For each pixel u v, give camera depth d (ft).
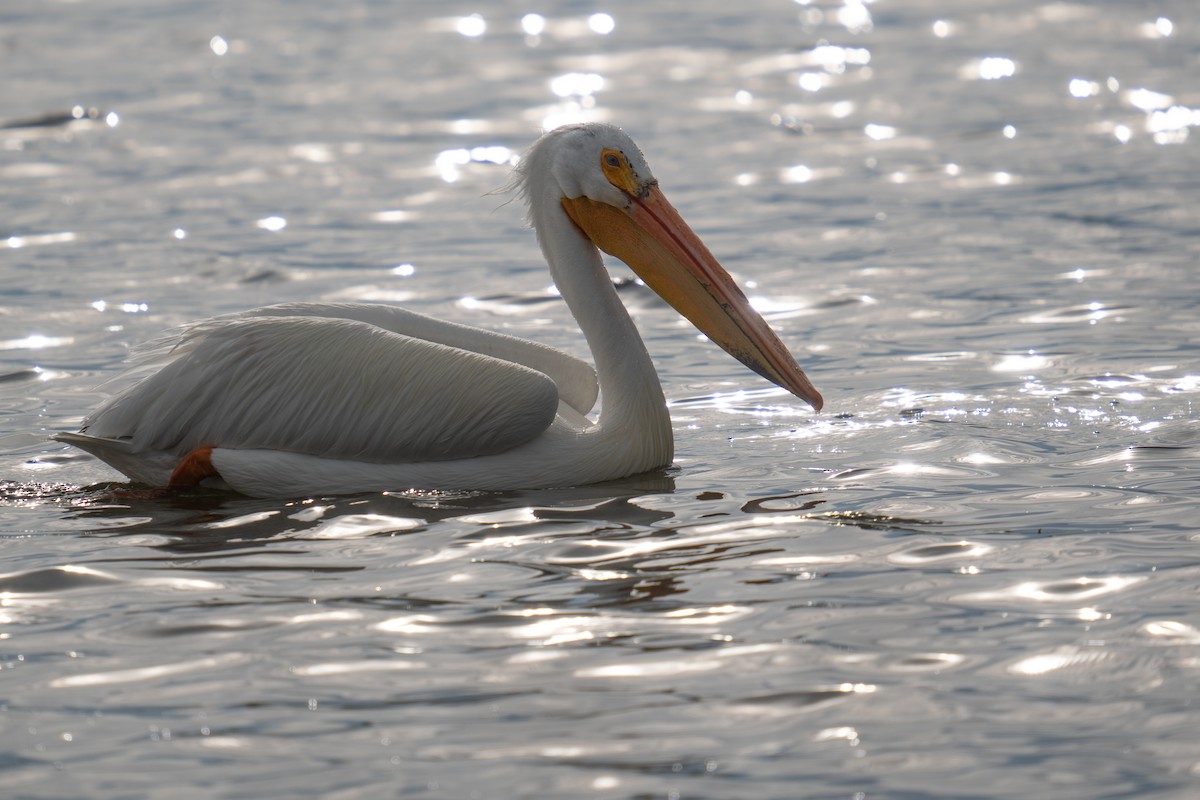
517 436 36.45
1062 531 31.63
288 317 37.55
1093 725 22.53
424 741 22.45
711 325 38.55
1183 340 50.55
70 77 137.28
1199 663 24.49
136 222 80.53
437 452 36.52
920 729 22.53
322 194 88.84
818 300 60.80
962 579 28.81
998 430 40.81
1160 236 69.82
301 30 169.58
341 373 36.37
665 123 113.50
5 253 72.79
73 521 34.76
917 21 172.04
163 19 177.17
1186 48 142.10
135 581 29.96
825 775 21.20
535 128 111.55
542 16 182.50
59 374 50.44
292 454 36.55
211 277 67.05
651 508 34.55
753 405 45.39
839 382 47.83
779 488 36.01
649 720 22.98
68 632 27.22
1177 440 38.91
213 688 24.57
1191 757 21.44
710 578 29.32
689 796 20.65
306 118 116.78
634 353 38.37
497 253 72.02
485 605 28.07
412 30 170.30
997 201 81.71
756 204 83.61
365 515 34.42
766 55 150.30
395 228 79.05
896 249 70.64
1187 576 28.45
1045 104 116.57
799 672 24.62
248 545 32.37
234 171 95.91
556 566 30.35
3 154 102.99
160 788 21.20
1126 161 91.91
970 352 50.88
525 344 39.68
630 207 38.75
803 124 111.65
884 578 29.01
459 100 125.29
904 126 109.70
